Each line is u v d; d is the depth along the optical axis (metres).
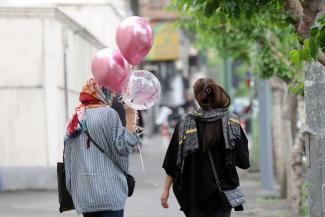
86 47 39.78
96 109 13.59
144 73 13.73
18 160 31.84
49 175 31.64
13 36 31.98
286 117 30.20
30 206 26.95
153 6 86.88
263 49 27.70
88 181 13.38
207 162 13.90
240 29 27.77
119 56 13.54
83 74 38.78
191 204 13.89
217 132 13.88
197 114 14.02
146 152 61.34
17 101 31.91
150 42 13.73
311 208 16.39
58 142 31.97
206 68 88.12
